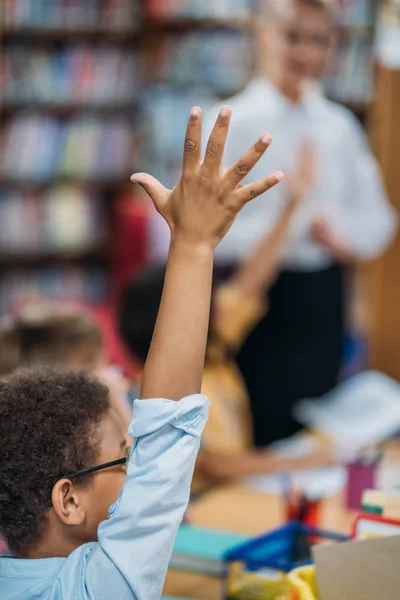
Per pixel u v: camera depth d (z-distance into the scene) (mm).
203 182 982
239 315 2713
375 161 4191
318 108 3609
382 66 4141
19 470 1028
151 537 986
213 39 4910
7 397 1065
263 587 1437
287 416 3590
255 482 2229
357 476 1965
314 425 2469
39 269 5574
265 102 3529
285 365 3586
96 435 1066
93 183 5520
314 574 1175
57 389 1083
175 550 1691
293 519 1818
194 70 4938
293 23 3369
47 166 5434
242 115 3508
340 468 2268
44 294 5531
